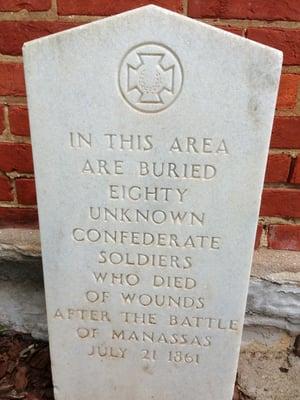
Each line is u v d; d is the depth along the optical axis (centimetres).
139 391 68
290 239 71
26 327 78
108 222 57
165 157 52
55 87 50
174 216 56
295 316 73
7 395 70
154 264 59
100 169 54
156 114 50
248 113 50
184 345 64
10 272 74
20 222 72
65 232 57
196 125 51
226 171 53
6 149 67
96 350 65
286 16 59
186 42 47
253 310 73
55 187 55
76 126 51
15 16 60
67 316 63
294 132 64
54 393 69
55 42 48
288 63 61
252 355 76
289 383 72
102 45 47
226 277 59
